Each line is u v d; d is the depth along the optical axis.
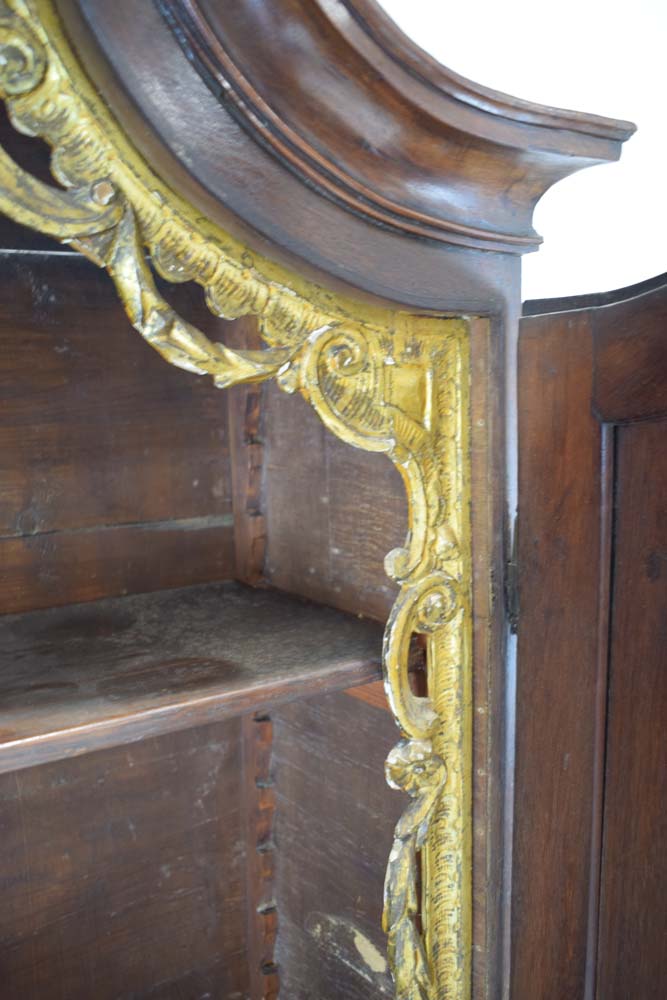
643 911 0.64
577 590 0.67
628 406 0.62
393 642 0.70
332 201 0.58
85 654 0.80
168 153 0.51
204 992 1.13
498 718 0.74
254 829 1.13
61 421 0.96
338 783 1.00
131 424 1.01
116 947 1.05
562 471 0.67
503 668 0.74
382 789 0.93
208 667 0.76
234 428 1.07
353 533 0.93
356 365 0.65
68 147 0.51
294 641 0.83
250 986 1.17
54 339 0.95
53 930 1.00
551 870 0.72
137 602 1.00
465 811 0.76
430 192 0.62
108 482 1.00
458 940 0.77
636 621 0.63
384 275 0.61
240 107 0.52
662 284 0.63
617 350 0.62
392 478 0.87
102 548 1.00
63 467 0.97
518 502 0.72
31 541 0.95
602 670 0.66
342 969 1.03
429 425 0.70
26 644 0.84
